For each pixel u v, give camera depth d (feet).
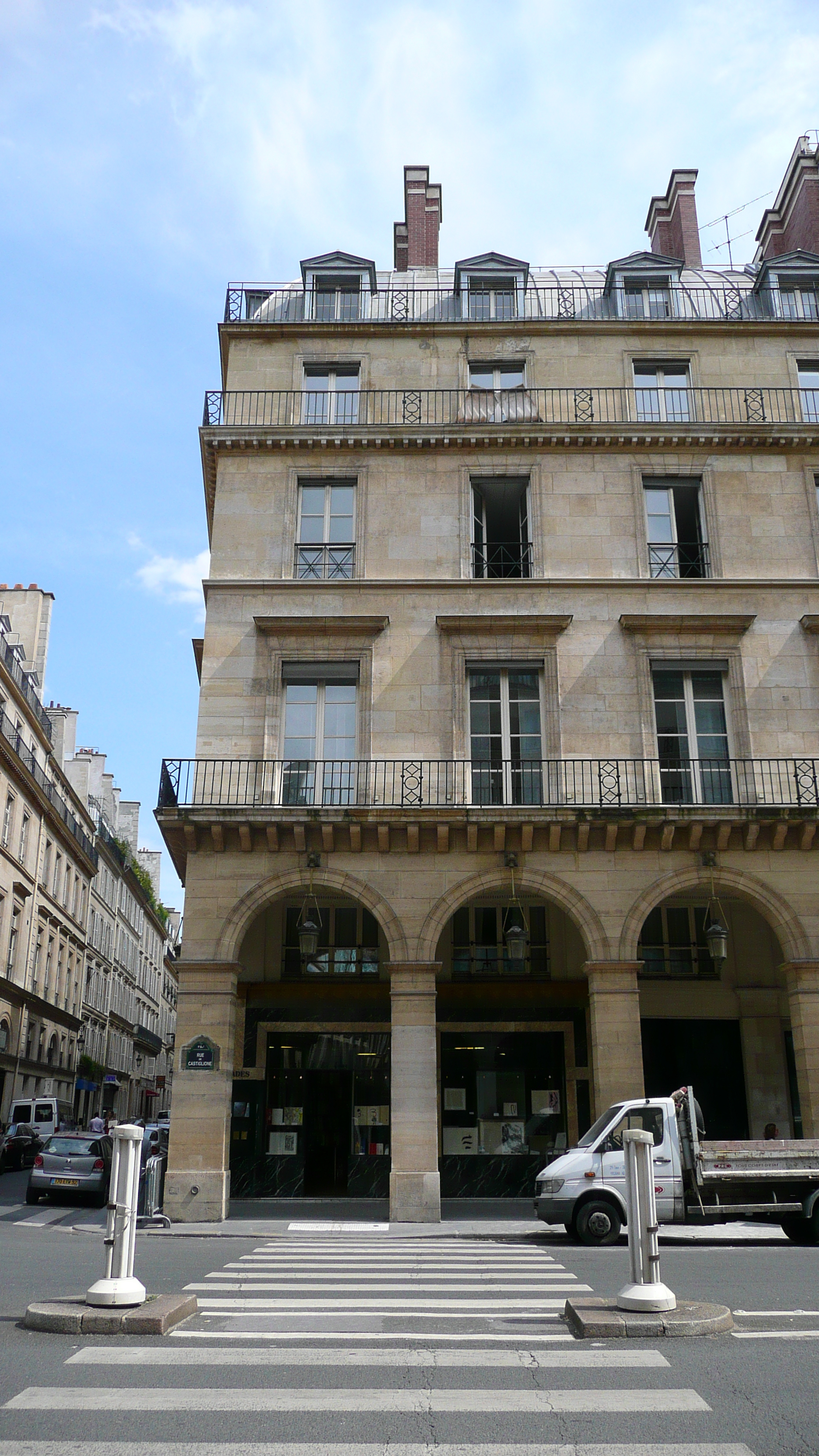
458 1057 81.15
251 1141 79.56
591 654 77.25
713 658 77.51
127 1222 29.27
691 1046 81.71
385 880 71.31
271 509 81.00
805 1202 51.24
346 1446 18.30
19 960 152.66
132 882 244.22
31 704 157.28
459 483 81.61
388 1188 78.64
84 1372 22.89
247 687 76.59
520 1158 79.36
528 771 75.77
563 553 80.02
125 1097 247.50
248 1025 81.46
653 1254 29.04
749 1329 27.84
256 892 71.15
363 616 77.00
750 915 83.71
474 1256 46.93
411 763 74.13
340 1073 81.20
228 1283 37.19
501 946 83.15
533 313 89.35
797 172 98.84
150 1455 17.74
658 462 82.23
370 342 85.92
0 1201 87.56
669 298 89.45
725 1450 18.26
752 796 74.43
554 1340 26.68
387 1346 25.94
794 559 80.28
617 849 71.92
